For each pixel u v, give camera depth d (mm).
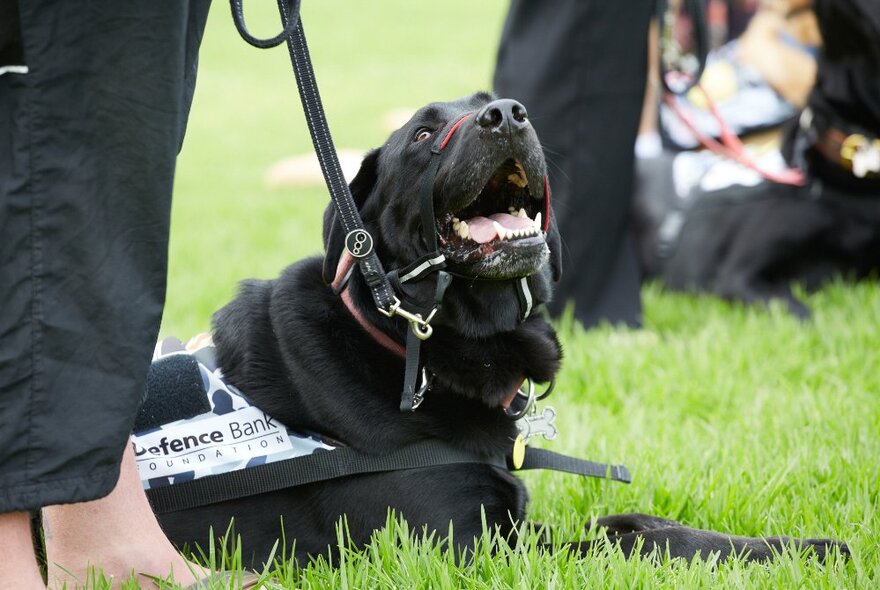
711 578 4137
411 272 4742
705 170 11109
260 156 21938
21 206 3518
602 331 8867
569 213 8797
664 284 11117
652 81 12156
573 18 8422
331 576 4297
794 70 11680
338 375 4703
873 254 10383
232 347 4980
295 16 4102
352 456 4633
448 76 32250
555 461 5086
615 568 4145
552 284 5297
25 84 3496
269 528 4754
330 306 4875
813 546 4441
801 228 10234
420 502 4590
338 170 4566
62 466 3604
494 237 4617
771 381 7617
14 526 3740
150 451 4652
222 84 32344
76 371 3623
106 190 3623
